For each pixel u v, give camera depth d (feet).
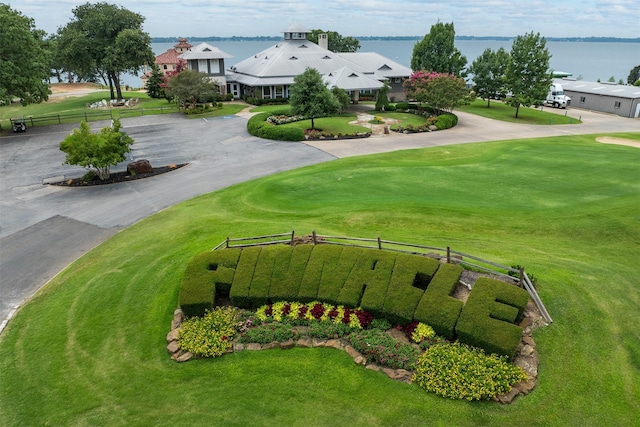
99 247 68.03
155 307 50.49
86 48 228.22
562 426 32.68
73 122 175.83
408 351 39.99
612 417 33.17
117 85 236.02
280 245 53.83
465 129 162.81
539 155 115.03
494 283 44.16
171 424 35.40
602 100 212.64
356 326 43.73
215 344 42.50
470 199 79.66
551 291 46.34
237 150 128.88
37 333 47.83
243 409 36.14
